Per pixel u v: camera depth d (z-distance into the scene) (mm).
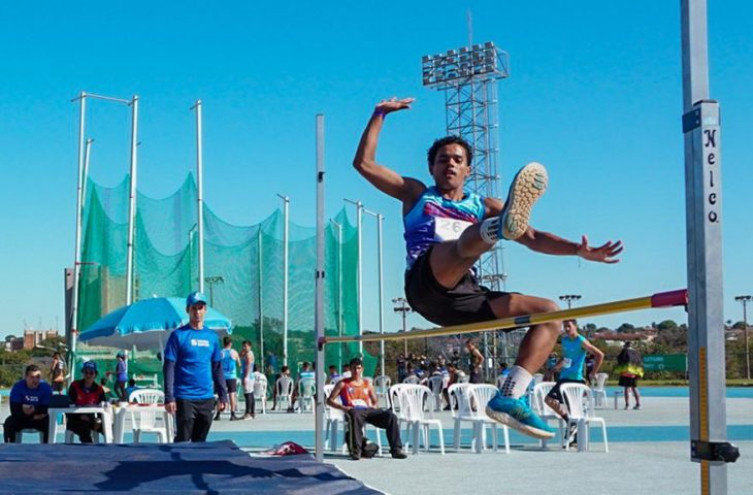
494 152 32344
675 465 9719
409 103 4508
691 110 2945
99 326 12547
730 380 44156
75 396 10359
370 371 26266
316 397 8352
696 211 2912
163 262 20359
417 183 4488
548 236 3996
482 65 31938
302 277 24266
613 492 7594
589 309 3477
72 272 19625
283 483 5570
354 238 25719
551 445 12461
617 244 3828
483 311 4184
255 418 19062
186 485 5492
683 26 2992
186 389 8359
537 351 4031
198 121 20766
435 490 7719
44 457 6828
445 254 3953
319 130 8562
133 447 7734
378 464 9891
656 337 45781
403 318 41156
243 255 22922
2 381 30875
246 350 19078
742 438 13602
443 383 22500
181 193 20594
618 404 24516
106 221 19453
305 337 24203
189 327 8500
